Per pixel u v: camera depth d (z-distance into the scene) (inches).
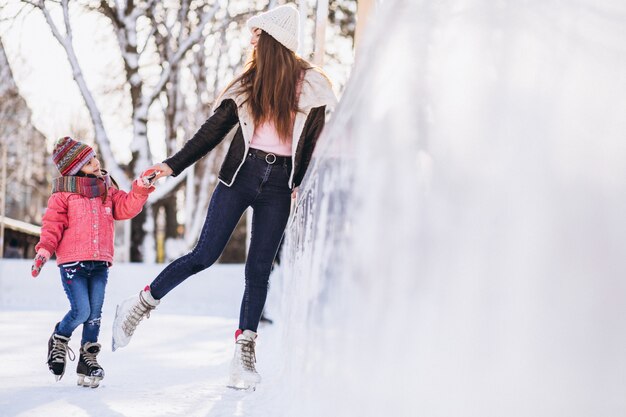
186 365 223.8
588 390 35.8
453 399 41.7
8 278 657.0
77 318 173.8
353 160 76.2
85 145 182.7
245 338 161.0
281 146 158.4
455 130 44.2
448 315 42.9
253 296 161.8
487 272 39.9
